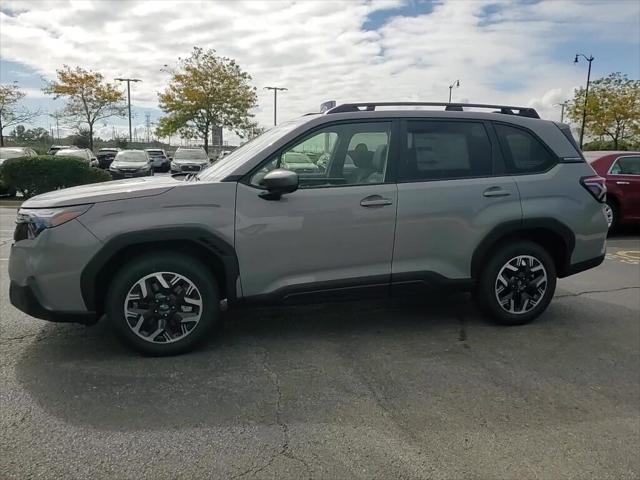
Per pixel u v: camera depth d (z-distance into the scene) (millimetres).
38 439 2805
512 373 3732
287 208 3943
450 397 3357
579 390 3490
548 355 4066
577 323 4820
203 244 3795
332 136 4145
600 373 3760
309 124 4117
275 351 4059
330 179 4102
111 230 3646
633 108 33188
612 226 10273
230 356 3945
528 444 2848
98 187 4016
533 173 4582
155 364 3775
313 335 4414
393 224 4168
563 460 2713
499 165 4504
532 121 4688
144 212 3711
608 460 2723
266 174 3818
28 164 15711
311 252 4027
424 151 4332
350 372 3703
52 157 16094
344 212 4047
